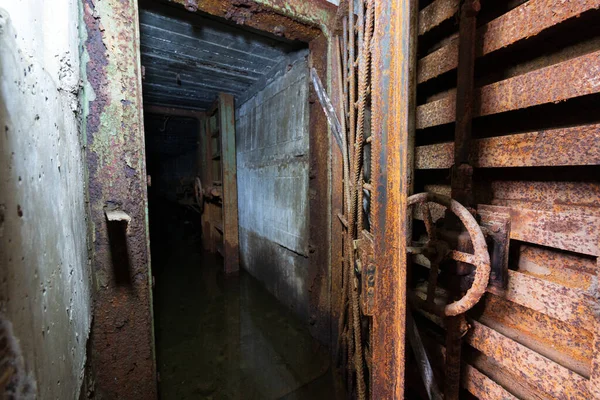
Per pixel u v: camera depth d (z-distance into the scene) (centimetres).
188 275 369
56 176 67
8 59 42
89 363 102
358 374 133
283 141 260
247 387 175
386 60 80
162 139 591
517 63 108
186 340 227
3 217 40
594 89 77
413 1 138
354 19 146
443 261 115
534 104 93
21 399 43
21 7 51
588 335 86
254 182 332
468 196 113
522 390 101
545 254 100
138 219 119
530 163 96
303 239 237
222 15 162
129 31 114
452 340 111
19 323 43
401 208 76
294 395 168
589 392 79
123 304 118
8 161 42
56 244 65
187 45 220
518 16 98
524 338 102
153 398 127
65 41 79
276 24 171
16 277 43
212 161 440
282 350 211
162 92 346
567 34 92
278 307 277
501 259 105
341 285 183
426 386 121
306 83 219
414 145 148
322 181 195
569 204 93
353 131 138
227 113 357
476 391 114
